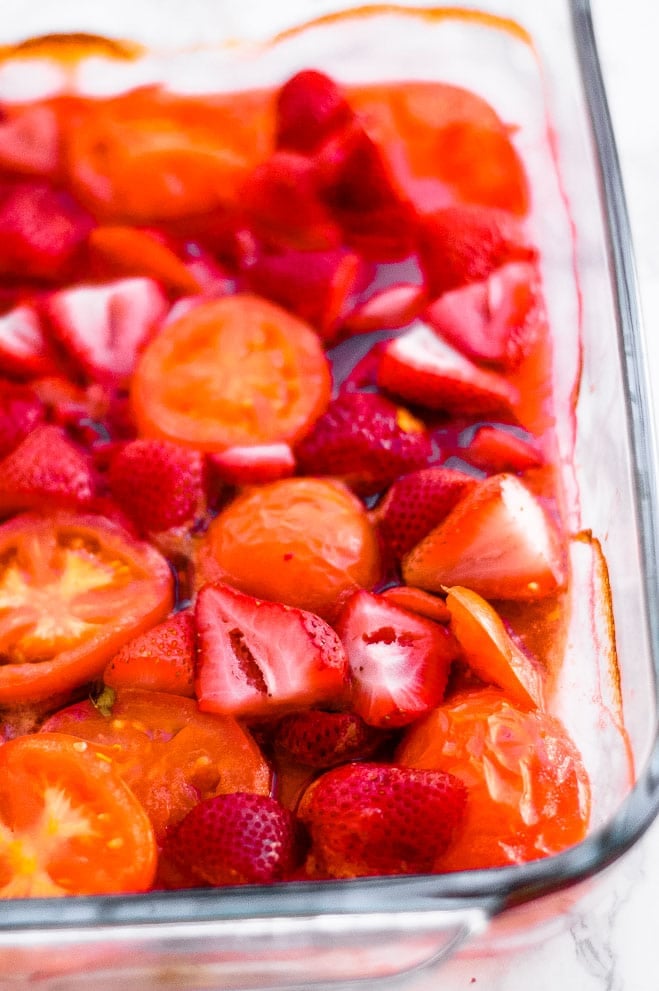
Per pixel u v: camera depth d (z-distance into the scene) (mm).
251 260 706
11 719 641
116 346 692
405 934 591
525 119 705
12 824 617
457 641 636
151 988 624
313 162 709
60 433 668
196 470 662
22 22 721
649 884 665
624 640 636
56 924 582
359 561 649
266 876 599
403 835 603
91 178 713
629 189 775
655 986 655
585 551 662
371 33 717
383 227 706
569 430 678
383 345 692
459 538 646
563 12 696
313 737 623
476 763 615
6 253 705
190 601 655
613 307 664
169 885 609
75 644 644
